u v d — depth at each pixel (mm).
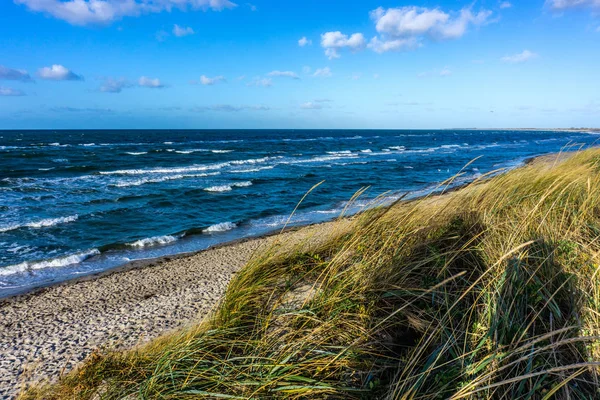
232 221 12875
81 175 24031
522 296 2488
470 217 3980
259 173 26188
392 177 24391
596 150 8344
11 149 44156
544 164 6102
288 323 2887
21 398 3100
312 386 2154
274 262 4055
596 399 1896
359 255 3547
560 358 2137
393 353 2498
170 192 18031
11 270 8195
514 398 1932
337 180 22953
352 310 2869
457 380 2078
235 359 2473
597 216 3746
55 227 11789
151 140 75062
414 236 3609
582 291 2477
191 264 8117
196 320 4504
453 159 37875
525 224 3236
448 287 2906
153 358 2896
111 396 2506
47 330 4875
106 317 5094
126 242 10336
